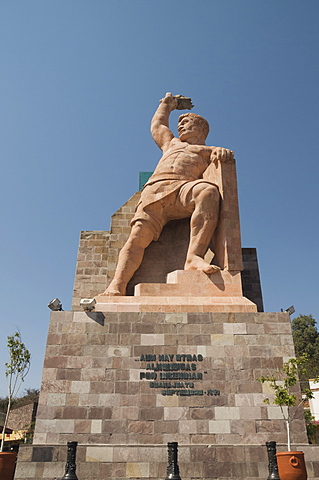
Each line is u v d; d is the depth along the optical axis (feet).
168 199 46.06
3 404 121.90
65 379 34.09
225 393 34.04
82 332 36.06
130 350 35.50
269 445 28.02
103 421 32.58
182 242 48.55
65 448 30.53
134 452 30.50
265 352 35.88
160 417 32.86
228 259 42.22
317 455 30.96
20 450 30.25
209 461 30.27
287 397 30.45
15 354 42.83
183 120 54.08
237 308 38.19
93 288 54.39
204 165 49.29
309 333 158.71
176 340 36.04
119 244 53.31
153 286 40.70
